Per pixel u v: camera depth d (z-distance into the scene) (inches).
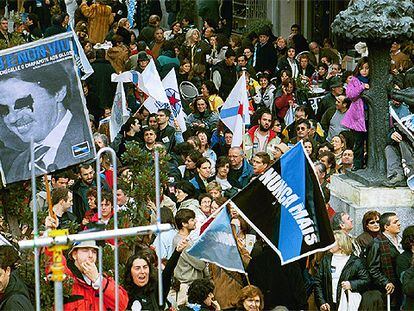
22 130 509.7
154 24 1302.9
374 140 721.0
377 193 704.4
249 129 871.7
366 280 592.7
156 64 1143.6
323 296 591.8
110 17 1397.6
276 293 571.8
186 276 581.6
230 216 602.2
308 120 865.5
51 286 494.0
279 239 547.8
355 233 705.0
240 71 1097.4
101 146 783.7
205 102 970.7
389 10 706.8
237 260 559.8
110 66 1088.2
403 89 757.3
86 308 478.6
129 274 506.0
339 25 717.3
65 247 373.1
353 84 725.3
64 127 514.0
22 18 1381.6
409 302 572.1
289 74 993.5
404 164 710.5
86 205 692.1
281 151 749.3
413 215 705.6
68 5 1462.8
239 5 1567.4
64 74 514.6
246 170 776.3
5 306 468.1
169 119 890.1
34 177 392.5
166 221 613.3
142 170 633.6
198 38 1198.9
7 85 510.3
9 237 525.0
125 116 890.1
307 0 1435.8
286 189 547.5
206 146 852.0
